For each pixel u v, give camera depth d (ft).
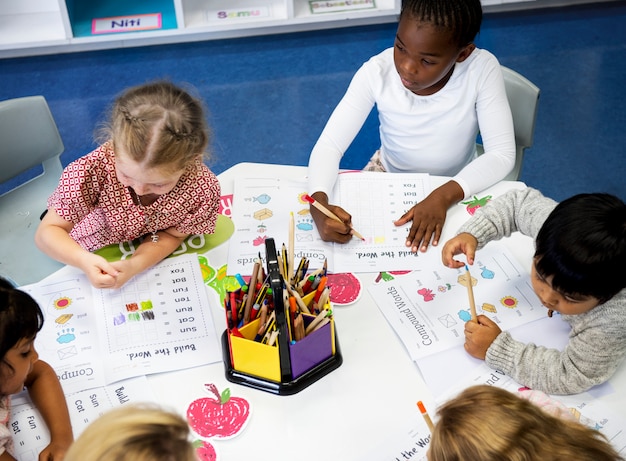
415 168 5.76
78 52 10.06
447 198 4.63
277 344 3.39
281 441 3.34
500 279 4.15
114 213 4.38
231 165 8.38
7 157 5.34
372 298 4.06
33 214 5.70
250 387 3.58
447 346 3.77
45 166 5.83
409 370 3.67
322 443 3.33
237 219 4.57
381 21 10.57
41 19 9.88
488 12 10.62
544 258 3.38
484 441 2.54
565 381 3.51
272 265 3.33
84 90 9.41
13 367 3.23
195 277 4.18
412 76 4.82
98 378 3.63
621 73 9.56
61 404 3.46
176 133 3.81
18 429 3.42
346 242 4.41
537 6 10.71
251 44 10.27
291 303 3.46
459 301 4.02
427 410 3.47
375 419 3.43
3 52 9.89
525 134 5.61
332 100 9.32
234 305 3.51
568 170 8.24
